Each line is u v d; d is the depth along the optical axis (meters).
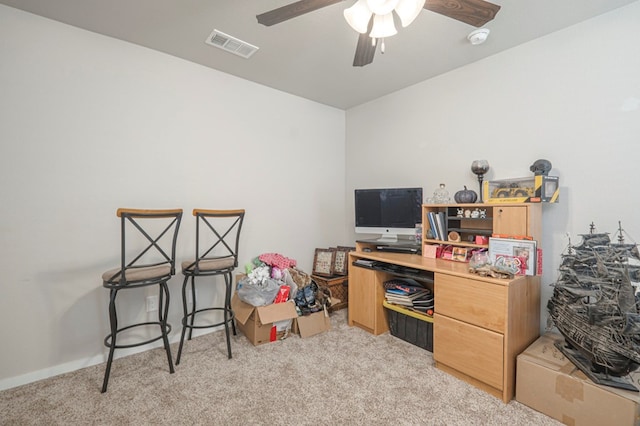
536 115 2.08
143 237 2.23
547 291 2.03
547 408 1.51
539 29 1.96
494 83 2.30
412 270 2.30
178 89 2.38
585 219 1.89
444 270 1.93
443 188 2.51
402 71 2.60
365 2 1.29
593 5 1.72
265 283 2.34
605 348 1.34
